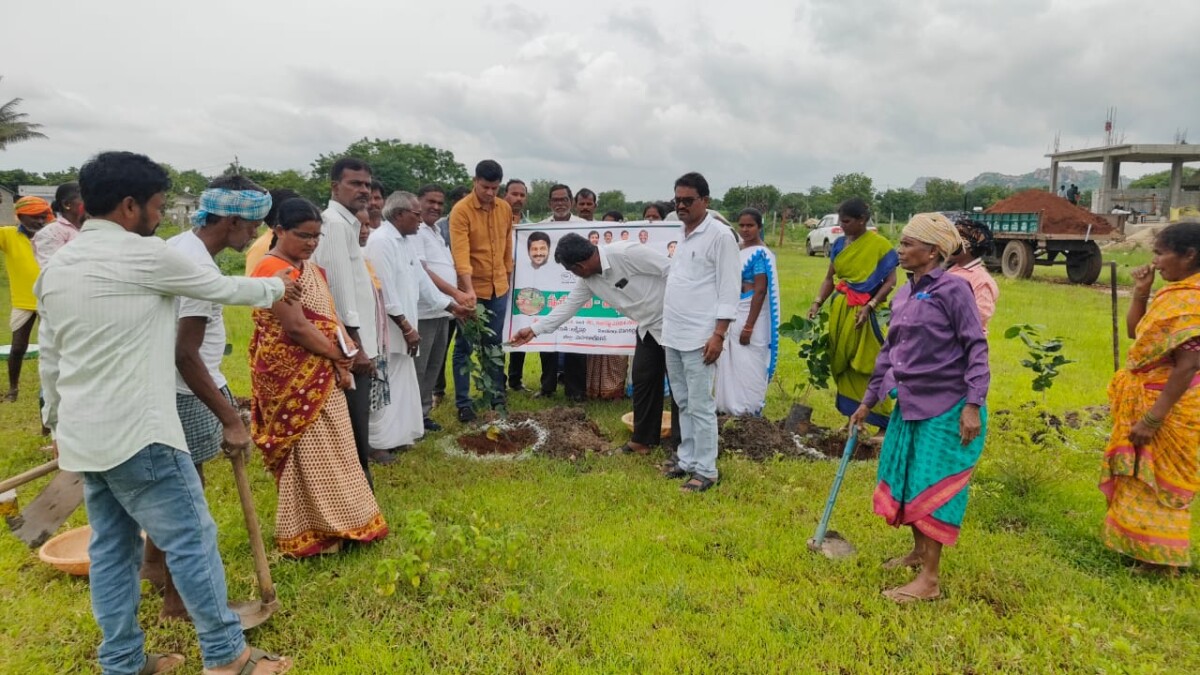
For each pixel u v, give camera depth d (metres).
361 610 3.46
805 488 5.02
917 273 3.64
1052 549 4.16
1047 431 5.62
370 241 5.25
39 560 3.96
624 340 6.95
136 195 2.57
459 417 6.70
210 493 4.86
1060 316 11.98
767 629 3.33
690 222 4.87
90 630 3.35
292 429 3.73
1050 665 3.08
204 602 2.79
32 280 6.80
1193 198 31.30
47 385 2.86
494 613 3.41
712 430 4.99
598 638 3.27
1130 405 3.86
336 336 3.85
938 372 3.47
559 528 4.39
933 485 3.49
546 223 7.21
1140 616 3.48
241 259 17.78
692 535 4.29
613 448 5.95
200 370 3.00
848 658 3.15
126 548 2.83
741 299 6.36
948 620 3.39
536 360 9.61
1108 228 16.89
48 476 5.05
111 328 2.53
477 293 6.89
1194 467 3.74
